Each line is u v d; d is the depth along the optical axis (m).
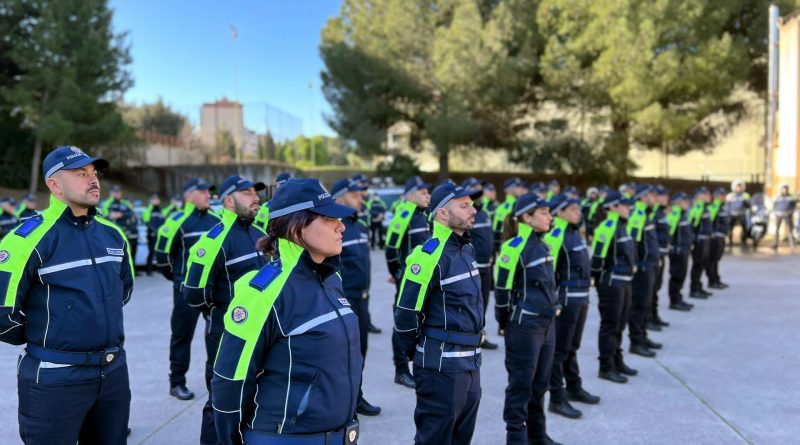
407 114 26.30
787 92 16.19
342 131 26.56
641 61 20.08
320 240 1.97
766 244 15.52
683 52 20.92
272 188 4.36
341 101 25.86
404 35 23.56
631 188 10.65
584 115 24.39
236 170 26.84
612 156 23.34
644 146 24.86
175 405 4.71
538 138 24.91
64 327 2.53
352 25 27.00
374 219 15.95
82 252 2.64
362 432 4.23
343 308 2.06
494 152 27.70
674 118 21.00
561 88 23.17
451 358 2.94
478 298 3.11
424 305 3.03
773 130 16.58
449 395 2.94
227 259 3.80
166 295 9.65
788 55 16.12
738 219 14.35
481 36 22.61
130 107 29.94
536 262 3.71
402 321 3.04
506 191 9.69
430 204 3.19
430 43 23.58
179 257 4.88
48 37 21.69
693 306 8.34
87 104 22.50
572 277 4.46
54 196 2.62
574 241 4.48
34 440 2.51
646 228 6.07
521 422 3.68
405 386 5.21
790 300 8.67
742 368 5.57
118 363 2.72
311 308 1.94
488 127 25.67
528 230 3.77
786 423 4.28
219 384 1.90
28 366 2.52
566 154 24.28
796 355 5.94
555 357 4.51
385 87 24.88
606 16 21.27
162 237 4.87
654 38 20.31
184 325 4.85
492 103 24.39
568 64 22.14
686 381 5.25
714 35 21.09
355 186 4.98
